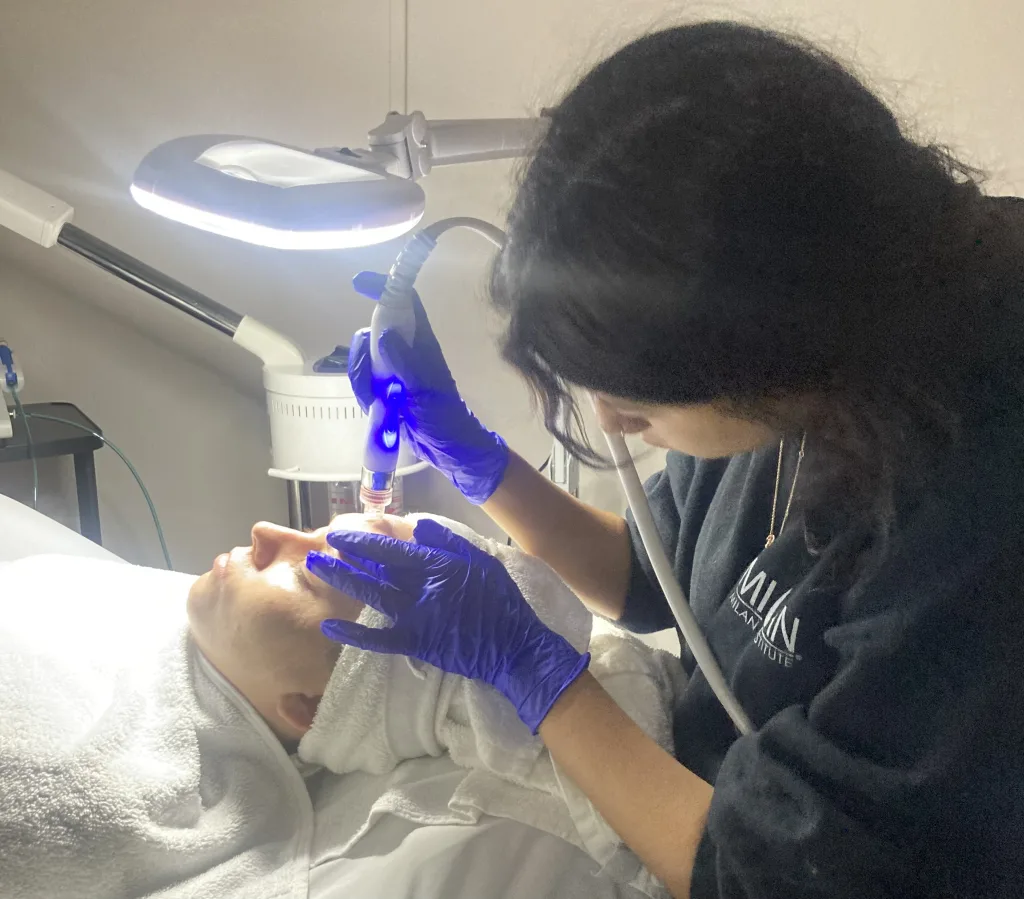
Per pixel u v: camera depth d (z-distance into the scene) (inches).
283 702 34.1
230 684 34.5
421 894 30.0
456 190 53.8
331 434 47.0
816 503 24.5
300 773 36.2
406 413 34.9
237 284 56.5
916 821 21.3
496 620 31.1
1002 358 21.5
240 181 24.4
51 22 48.4
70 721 32.3
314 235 24.4
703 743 32.6
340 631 30.6
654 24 24.7
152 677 34.5
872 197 19.0
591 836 31.1
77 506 59.2
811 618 26.3
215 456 61.3
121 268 44.3
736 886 24.1
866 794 21.9
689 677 38.5
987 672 20.6
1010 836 20.7
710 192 18.1
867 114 19.5
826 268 18.9
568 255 19.6
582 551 39.4
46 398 56.6
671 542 37.5
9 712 31.2
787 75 18.8
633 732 29.1
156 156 25.3
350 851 32.5
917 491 22.0
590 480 47.8
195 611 35.1
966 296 21.1
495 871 30.8
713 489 35.6
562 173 19.7
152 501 61.2
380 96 51.9
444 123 31.5
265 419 61.3
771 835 23.1
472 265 55.4
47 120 50.5
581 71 24.1
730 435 22.8
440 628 30.9
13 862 28.1
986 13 38.4
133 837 29.5
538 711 29.9
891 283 19.8
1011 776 20.4
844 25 37.9
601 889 30.5
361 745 34.5
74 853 28.7
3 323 54.3
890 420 21.2
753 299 18.9
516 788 33.3
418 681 33.6
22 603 37.7
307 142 52.8
